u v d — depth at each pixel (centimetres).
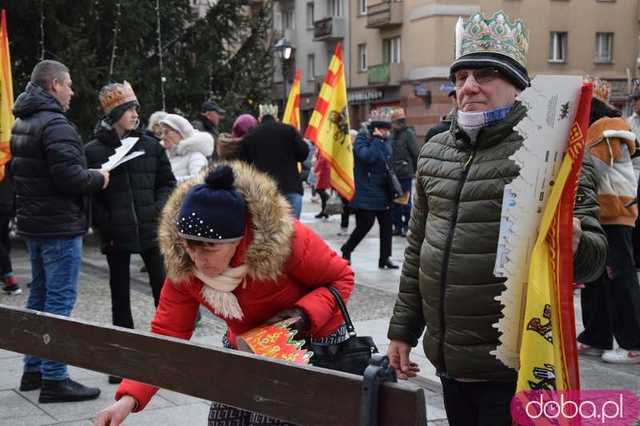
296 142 797
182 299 271
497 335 243
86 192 446
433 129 635
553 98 217
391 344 284
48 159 437
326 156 925
